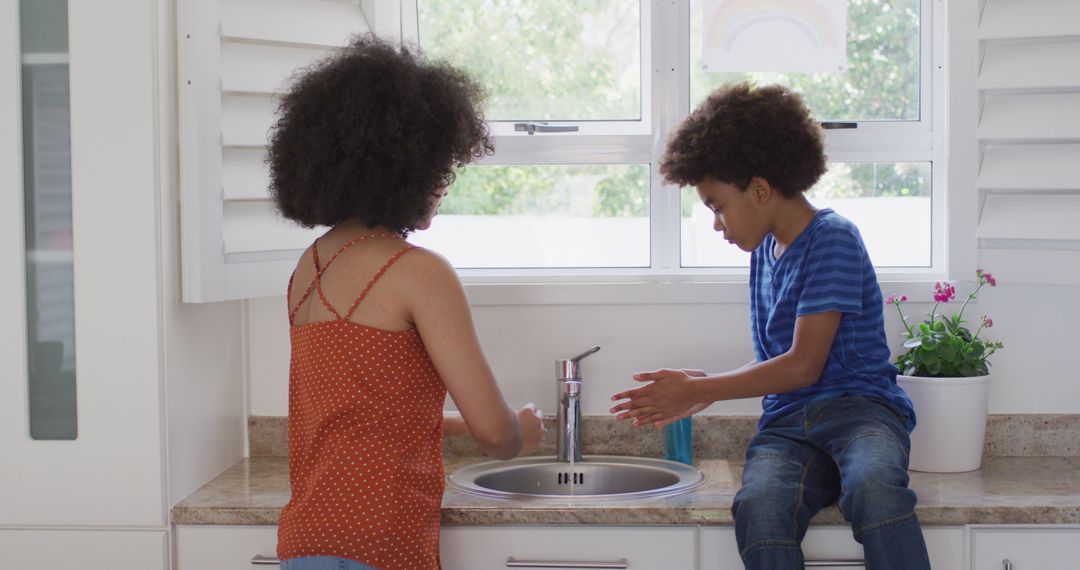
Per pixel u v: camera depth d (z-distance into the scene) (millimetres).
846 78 2389
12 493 1932
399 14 2295
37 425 1944
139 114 1880
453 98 1558
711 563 1828
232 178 2020
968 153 2189
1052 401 2275
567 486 2207
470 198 2426
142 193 1886
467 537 1848
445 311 1502
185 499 1967
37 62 1904
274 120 2074
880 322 1958
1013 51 2170
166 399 1909
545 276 2385
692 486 1968
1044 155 2154
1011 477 2037
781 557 1676
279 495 1989
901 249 2389
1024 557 1807
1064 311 2264
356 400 1470
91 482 1917
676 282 2330
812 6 2369
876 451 1736
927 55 2365
